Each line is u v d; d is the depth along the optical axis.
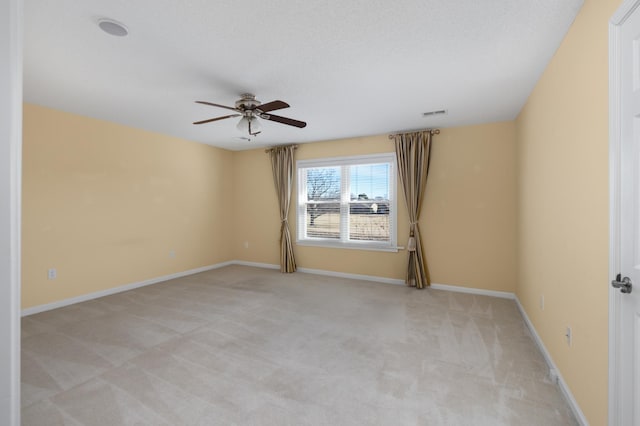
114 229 4.40
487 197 4.30
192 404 1.96
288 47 2.33
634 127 1.32
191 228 5.60
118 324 3.25
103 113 3.93
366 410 1.91
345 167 5.34
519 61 2.53
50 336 2.95
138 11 1.90
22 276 3.54
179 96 3.32
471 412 1.89
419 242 4.63
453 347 2.74
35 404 1.95
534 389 2.12
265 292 4.43
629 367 1.37
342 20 2.00
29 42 2.24
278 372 2.33
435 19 1.99
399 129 4.65
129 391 2.09
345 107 3.66
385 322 3.31
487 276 4.30
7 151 0.74
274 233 6.08
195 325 3.22
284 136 5.15
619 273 1.43
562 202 2.17
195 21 2.00
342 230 5.36
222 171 6.26
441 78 2.87
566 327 2.06
